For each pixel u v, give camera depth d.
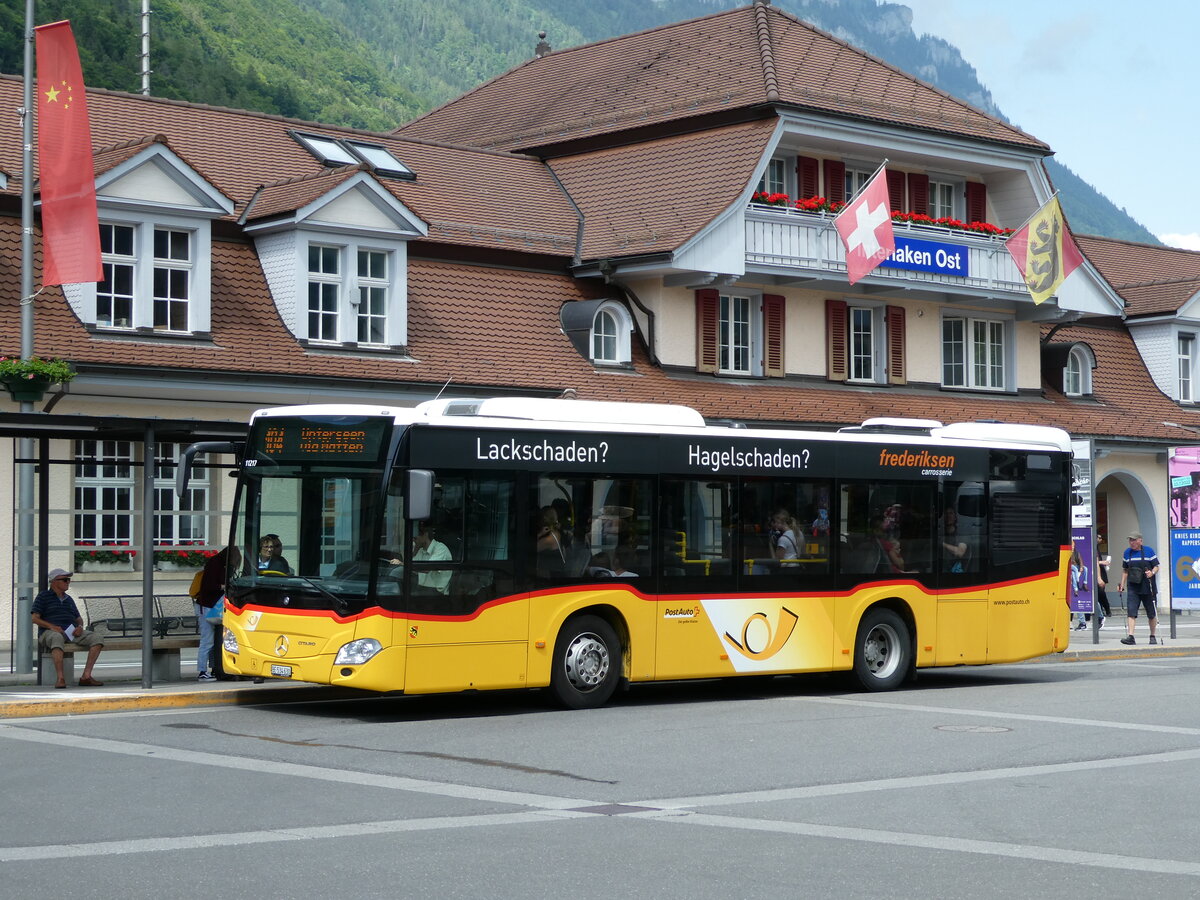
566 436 18.73
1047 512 23.36
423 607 17.44
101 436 19.08
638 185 35.97
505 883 9.21
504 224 34.03
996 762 14.52
